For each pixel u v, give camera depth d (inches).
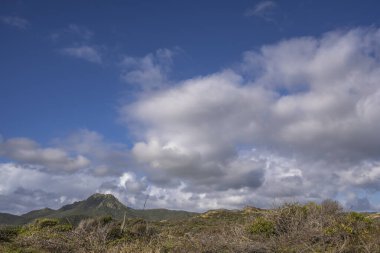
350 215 531.2
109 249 601.3
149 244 591.8
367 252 437.7
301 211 566.9
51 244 618.8
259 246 481.4
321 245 475.5
